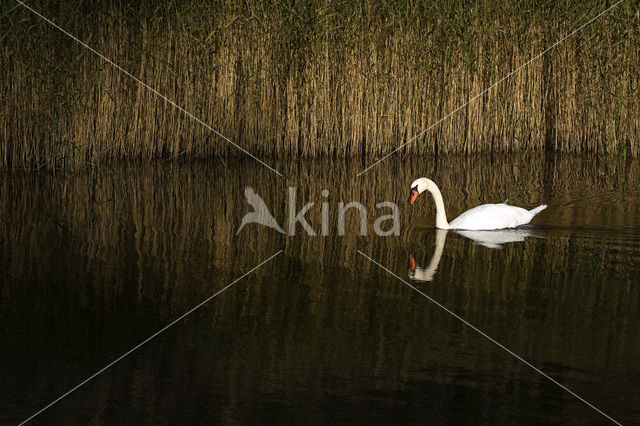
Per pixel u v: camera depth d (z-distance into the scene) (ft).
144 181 52.44
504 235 39.01
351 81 63.52
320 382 22.67
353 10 62.90
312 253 35.94
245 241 37.91
